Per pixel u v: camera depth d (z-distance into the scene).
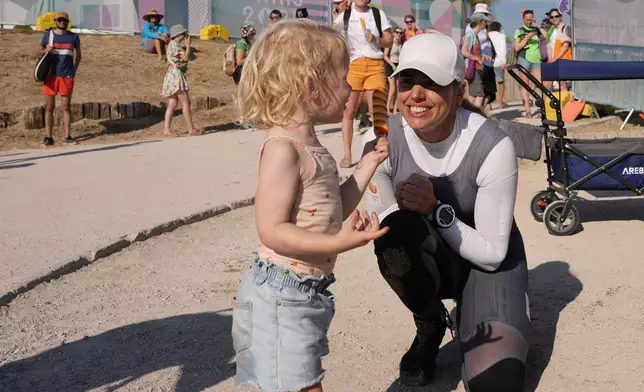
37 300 4.32
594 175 5.60
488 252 3.07
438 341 3.42
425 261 3.13
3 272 4.61
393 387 3.37
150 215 6.07
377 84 7.73
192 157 9.34
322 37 2.32
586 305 4.23
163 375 3.47
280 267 2.38
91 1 19.38
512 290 3.20
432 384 3.40
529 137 5.85
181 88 12.42
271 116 2.30
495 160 3.05
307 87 2.28
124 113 13.51
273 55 2.28
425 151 3.17
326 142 10.61
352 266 5.01
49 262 4.80
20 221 5.91
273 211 2.26
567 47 12.52
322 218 2.36
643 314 4.07
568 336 3.84
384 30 7.68
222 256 5.22
